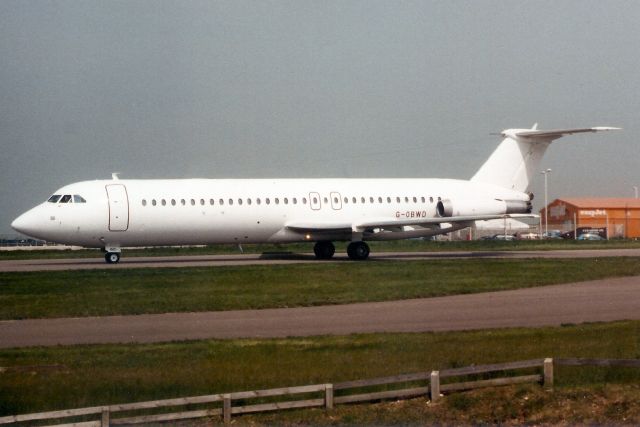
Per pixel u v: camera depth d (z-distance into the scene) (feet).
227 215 228.43
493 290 151.53
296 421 67.10
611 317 117.08
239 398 67.72
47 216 213.25
